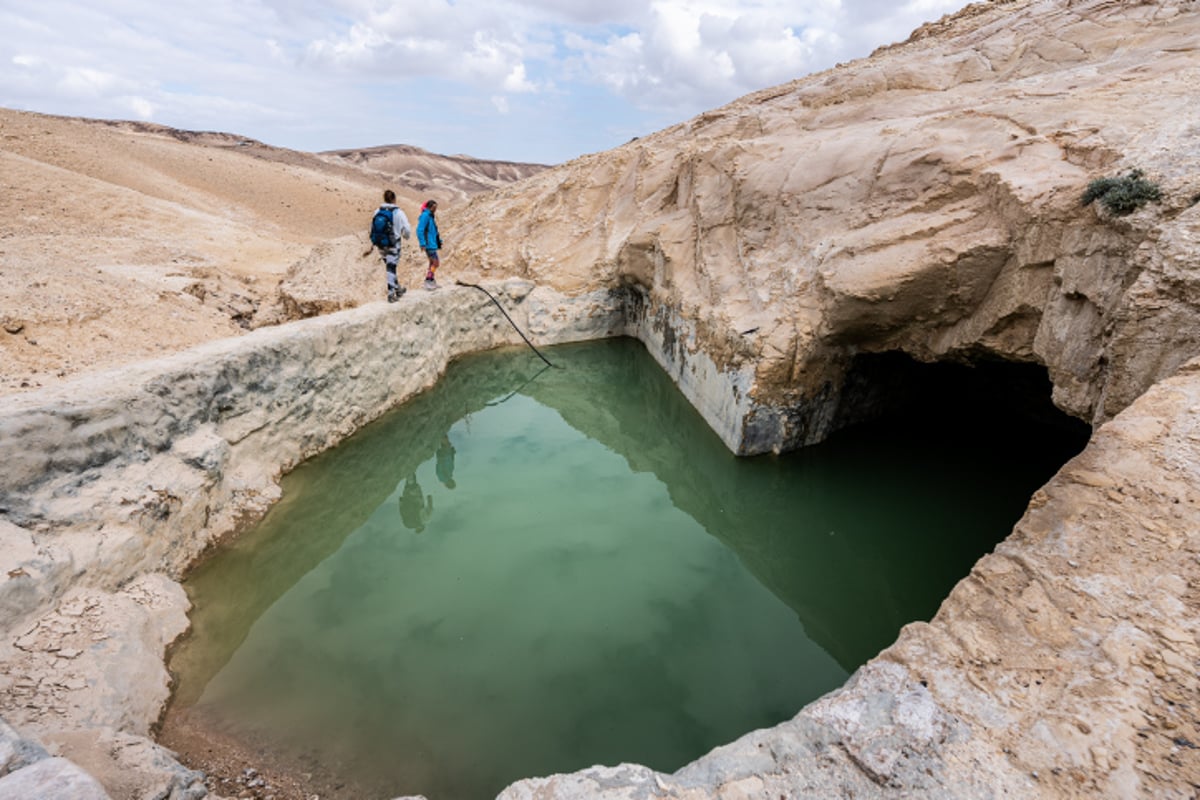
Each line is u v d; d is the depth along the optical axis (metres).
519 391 12.52
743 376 8.34
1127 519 3.23
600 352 14.52
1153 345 4.30
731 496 8.30
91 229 24.05
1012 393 9.60
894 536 7.39
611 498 8.46
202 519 6.16
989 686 2.76
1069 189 5.59
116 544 5.00
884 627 6.08
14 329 8.23
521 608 6.09
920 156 7.59
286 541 6.83
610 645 5.59
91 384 5.76
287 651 5.37
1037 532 3.38
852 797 2.47
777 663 5.45
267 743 4.37
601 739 4.55
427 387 11.41
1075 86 8.21
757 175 10.44
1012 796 2.33
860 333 7.56
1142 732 2.42
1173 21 9.34
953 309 6.73
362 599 6.17
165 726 4.34
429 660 5.33
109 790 3.17
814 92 13.73
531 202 18.03
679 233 12.65
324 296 12.97
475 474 9.12
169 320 10.79
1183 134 5.43
